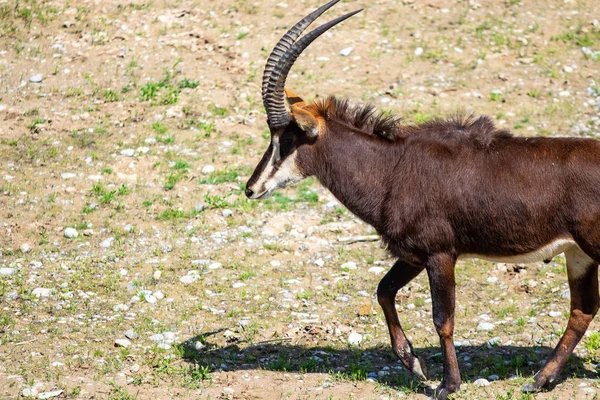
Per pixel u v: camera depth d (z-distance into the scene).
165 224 40.75
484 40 55.81
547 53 54.75
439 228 26.08
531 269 36.50
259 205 42.34
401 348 27.64
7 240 38.75
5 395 26.38
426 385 27.33
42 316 32.56
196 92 51.78
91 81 52.72
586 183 24.81
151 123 49.22
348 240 39.62
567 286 34.78
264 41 55.84
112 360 29.25
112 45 55.91
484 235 25.98
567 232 25.30
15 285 34.94
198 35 56.69
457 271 36.78
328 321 33.03
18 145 46.84
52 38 56.22
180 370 28.81
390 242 27.02
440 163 26.23
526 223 25.48
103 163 45.56
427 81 52.03
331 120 28.05
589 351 29.19
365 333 32.06
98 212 41.47
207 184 43.97
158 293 34.84
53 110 49.97
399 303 34.44
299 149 27.98
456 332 31.84
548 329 31.48
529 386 26.39
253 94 51.62
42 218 40.69
